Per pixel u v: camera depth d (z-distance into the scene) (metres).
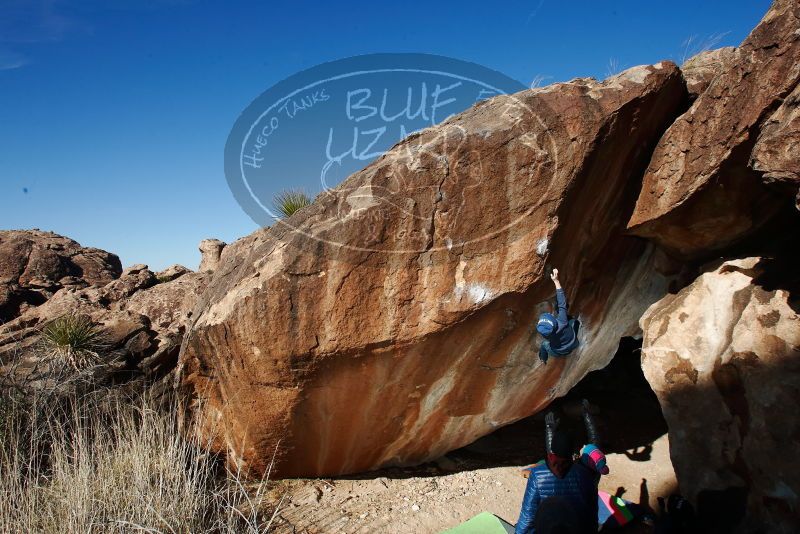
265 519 4.24
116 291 6.62
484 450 5.43
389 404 4.40
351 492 4.73
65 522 3.63
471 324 3.98
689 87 4.20
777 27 3.19
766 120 3.27
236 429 4.55
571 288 4.28
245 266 4.23
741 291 3.95
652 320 4.41
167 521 3.72
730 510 3.47
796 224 3.96
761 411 3.43
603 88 3.74
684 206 3.88
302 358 4.02
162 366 5.11
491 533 4.06
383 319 3.92
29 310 6.51
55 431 4.48
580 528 3.19
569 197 3.74
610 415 5.79
